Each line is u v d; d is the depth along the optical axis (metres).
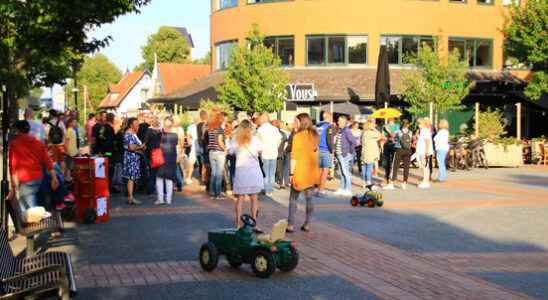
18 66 10.64
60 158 15.51
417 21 37.78
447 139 21.81
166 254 9.46
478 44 39.28
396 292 7.47
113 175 17.59
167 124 15.09
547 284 7.96
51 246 10.03
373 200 14.83
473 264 9.06
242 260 8.38
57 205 12.58
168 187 15.23
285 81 30.58
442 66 29.73
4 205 9.95
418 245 10.40
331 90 35.59
